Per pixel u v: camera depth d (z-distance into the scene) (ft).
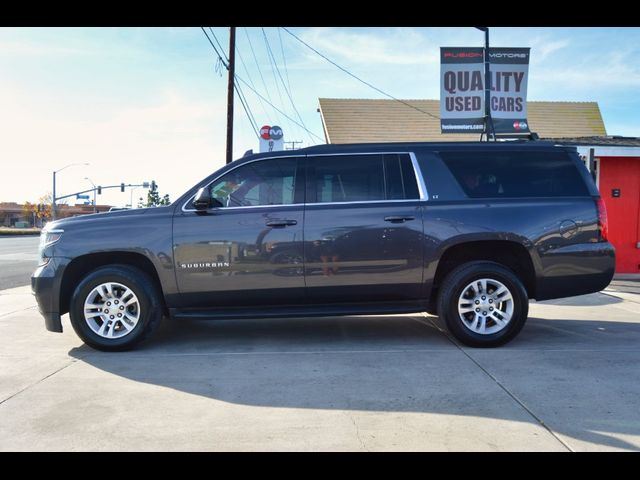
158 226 17.95
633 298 28.50
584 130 63.16
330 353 17.63
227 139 56.24
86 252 17.83
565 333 20.27
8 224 330.75
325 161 18.62
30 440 11.23
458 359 16.71
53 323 17.97
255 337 20.04
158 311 18.12
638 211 35.40
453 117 35.55
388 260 17.95
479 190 18.42
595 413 12.28
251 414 12.50
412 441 10.98
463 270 17.92
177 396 13.73
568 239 18.12
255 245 17.87
